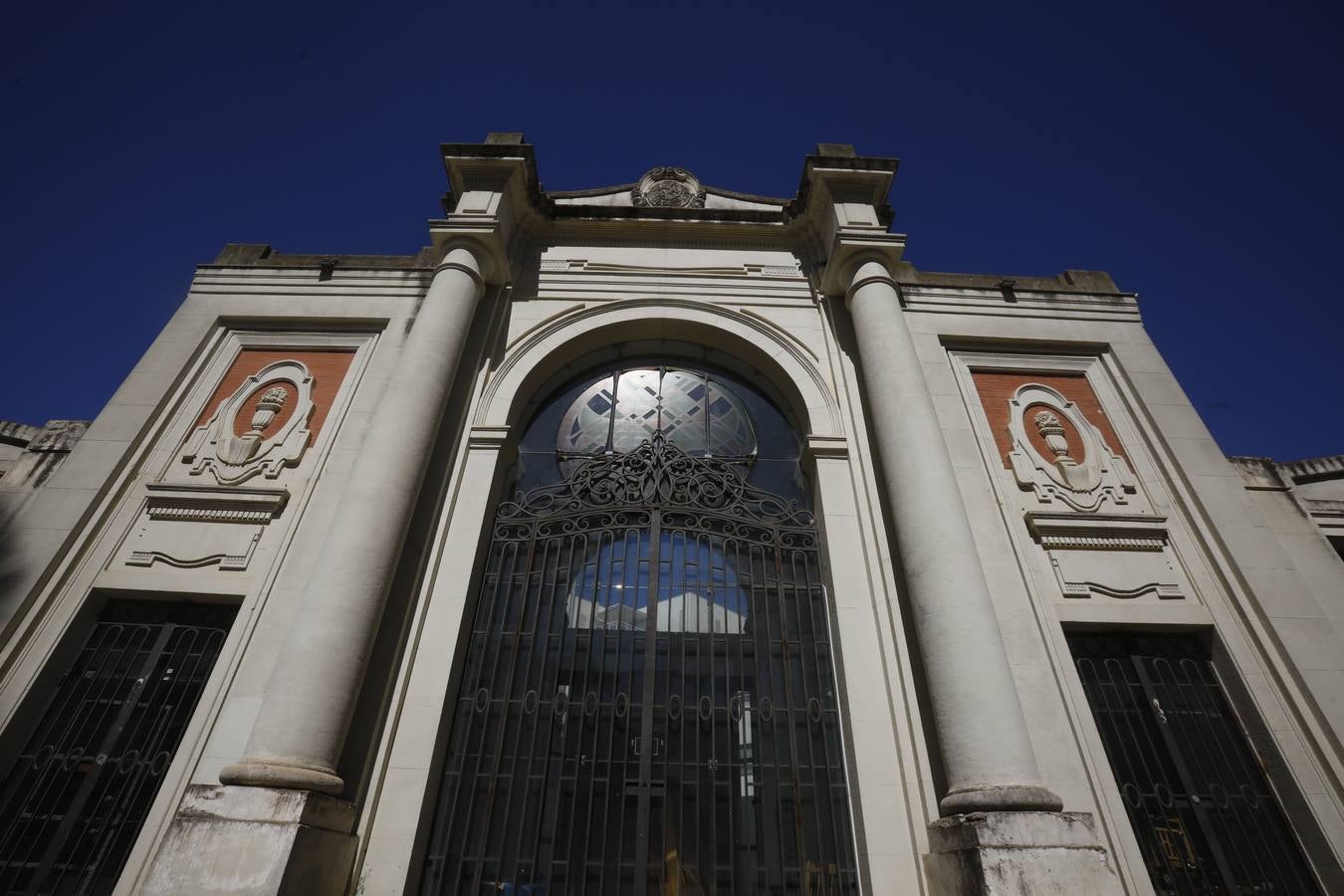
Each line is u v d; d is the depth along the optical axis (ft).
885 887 15.69
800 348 25.80
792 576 21.77
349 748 16.56
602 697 19.29
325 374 24.84
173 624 19.74
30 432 24.04
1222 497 21.74
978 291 27.63
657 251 29.01
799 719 19.21
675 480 23.53
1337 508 23.77
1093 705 19.17
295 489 21.71
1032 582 20.18
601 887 16.26
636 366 27.63
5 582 19.04
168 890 12.50
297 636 15.99
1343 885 16.03
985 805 14.08
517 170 26.99
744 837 17.37
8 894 15.89
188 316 26.12
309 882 13.48
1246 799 17.69
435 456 22.12
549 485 24.04
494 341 25.68
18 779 17.22
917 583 17.75
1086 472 22.91
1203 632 20.06
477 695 19.07
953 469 21.38
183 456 22.65
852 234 25.18
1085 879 12.88
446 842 16.85
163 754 17.81
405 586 19.29
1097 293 27.81
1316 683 18.10
